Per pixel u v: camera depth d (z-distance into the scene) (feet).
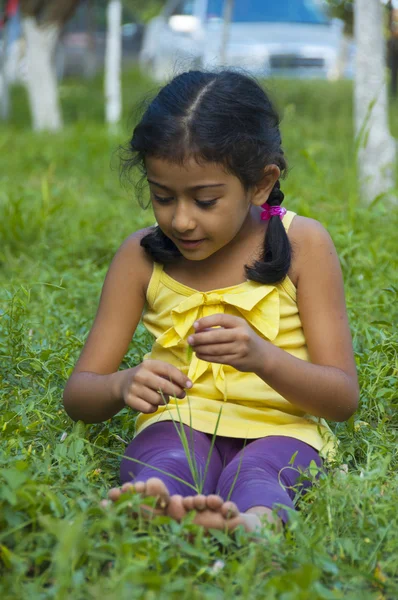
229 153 8.76
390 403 11.62
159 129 8.71
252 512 8.02
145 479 8.22
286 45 57.93
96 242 20.48
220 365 9.48
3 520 7.63
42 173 33.06
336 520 8.23
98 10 92.58
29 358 11.93
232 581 7.09
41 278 17.39
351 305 14.46
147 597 6.54
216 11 59.36
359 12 25.89
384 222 21.06
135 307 10.13
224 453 9.42
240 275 9.66
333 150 35.53
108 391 9.30
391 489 8.85
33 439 10.21
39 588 6.97
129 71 79.25
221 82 9.11
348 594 7.18
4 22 55.88
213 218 8.89
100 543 7.38
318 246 9.78
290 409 9.63
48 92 48.47
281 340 9.69
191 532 7.60
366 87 25.76
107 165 34.37
